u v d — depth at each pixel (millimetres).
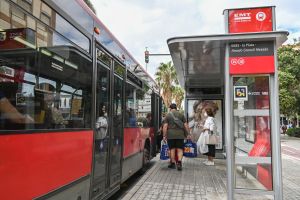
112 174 6426
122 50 7422
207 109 12117
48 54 3756
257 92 6539
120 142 7105
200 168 11195
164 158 11836
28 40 3361
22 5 3270
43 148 3568
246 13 6660
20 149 3154
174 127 10773
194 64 10195
